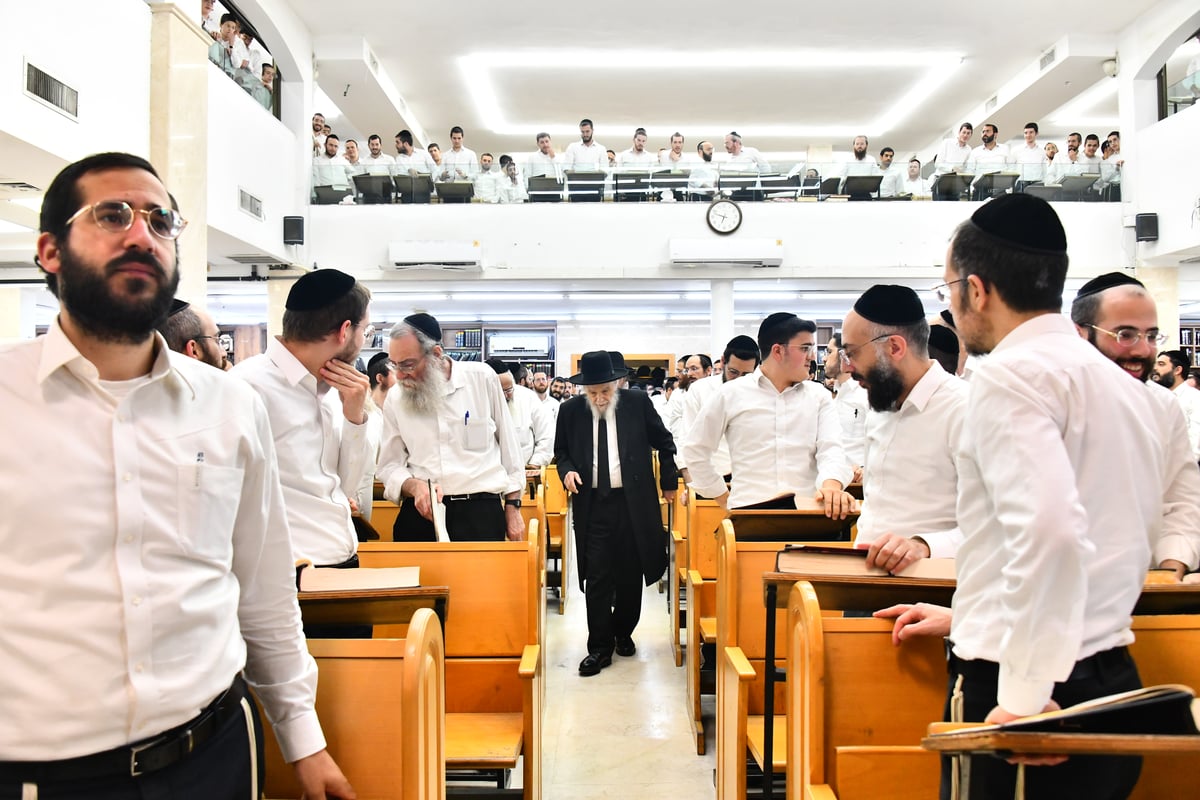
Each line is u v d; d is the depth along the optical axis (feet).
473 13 32.22
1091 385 3.85
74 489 3.47
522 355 43.78
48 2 15.25
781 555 6.29
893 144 48.88
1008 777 3.68
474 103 41.91
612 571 13.65
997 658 3.95
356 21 32.58
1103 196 33.86
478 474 11.03
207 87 21.89
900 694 5.57
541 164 33.53
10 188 18.25
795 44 35.22
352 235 32.73
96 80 16.61
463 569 8.39
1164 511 5.49
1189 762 5.04
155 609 3.59
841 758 4.94
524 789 7.63
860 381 7.09
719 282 33.50
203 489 3.87
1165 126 31.60
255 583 4.55
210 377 4.18
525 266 33.22
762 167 33.76
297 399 7.01
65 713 3.40
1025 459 3.62
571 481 13.41
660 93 40.70
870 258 33.24
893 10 32.27
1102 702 2.94
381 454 11.19
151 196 3.65
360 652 5.24
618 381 15.58
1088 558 3.48
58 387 3.56
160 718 3.60
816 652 5.34
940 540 6.34
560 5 31.71
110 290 3.46
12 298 34.96
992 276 4.14
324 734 5.13
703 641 10.44
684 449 11.69
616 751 10.28
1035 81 36.81
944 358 9.11
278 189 29.63
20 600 3.40
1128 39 33.53
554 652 14.34
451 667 8.29
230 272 31.99
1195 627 5.40
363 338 7.30
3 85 14.20
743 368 15.38
